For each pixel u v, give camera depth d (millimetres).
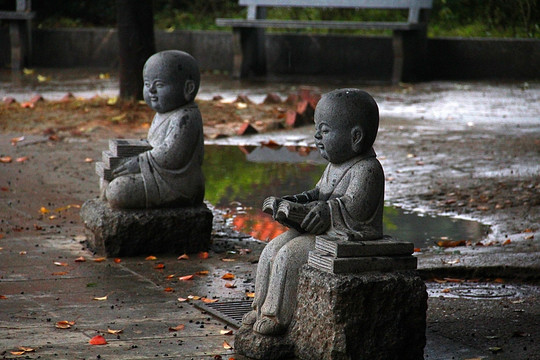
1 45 29000
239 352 7121
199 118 10344
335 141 7059
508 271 9742
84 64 29359
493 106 21922
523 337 7766
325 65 27953
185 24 33469
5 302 8375
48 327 7676
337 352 6570
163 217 10195
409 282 6730
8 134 17516
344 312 6555
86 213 10414
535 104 22250
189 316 8094
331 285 6562
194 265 9883
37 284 9000
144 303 8469
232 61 28719
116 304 8414
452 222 12148
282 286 7016
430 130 18828
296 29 31734
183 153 10172
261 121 19562
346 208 6984
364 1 25984
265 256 7273
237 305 8391
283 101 21797
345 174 7121
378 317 6664
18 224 11453
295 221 6996
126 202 10109
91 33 29219
